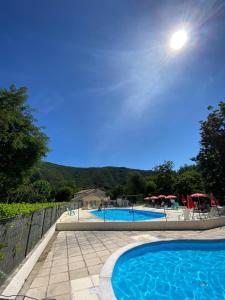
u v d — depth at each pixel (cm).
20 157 817
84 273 619
